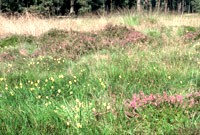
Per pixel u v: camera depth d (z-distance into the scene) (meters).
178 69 7.35
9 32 13.82
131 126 4.86
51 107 5.32
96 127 4.75
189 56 8.53
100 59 8.54
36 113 5.13
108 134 4.61
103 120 4.94
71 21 16.06
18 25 14.53
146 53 9.02
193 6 69.94
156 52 9.22
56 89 6.38
